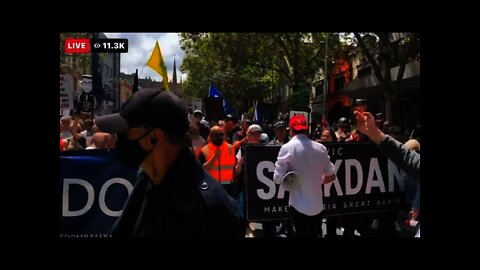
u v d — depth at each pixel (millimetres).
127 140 1768
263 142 8938
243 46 24125
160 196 1732
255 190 5441
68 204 4289
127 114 1758
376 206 5797
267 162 5496
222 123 10211
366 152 5773
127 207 1926
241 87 34938
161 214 1719
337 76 34719
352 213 5695
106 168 4371
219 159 5785
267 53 26203
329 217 5652
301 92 23500
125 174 4387
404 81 19844
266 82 36312
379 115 11688
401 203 5895
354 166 5727
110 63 23734
